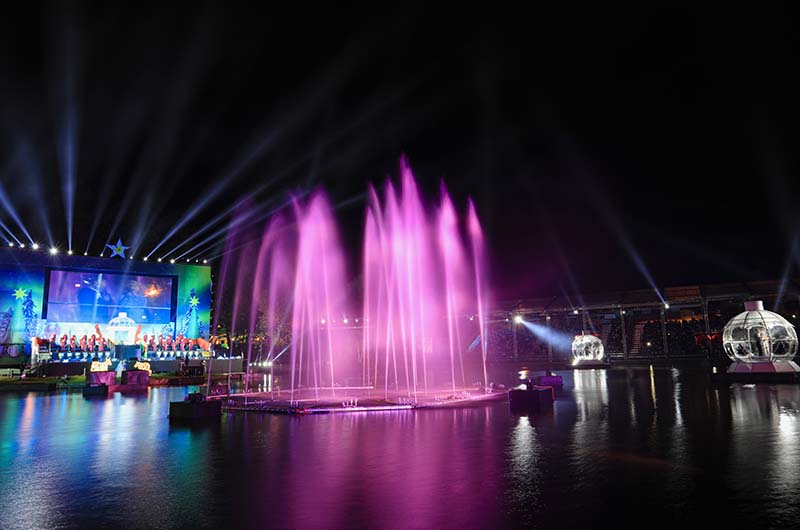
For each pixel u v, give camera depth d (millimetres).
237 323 44344
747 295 38000
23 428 12148
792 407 13273
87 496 6371
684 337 40719
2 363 32656
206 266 40688
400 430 11117
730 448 8469
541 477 6902
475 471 7312
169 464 8094
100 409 16328
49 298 35125
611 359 40750
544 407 14172
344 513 5559
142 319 37938
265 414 14328
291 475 7242
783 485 6312
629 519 5203
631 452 8352
